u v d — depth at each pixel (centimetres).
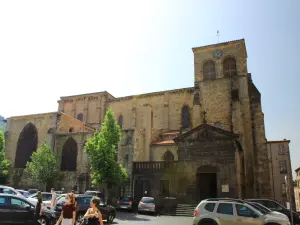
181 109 5638
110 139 3722
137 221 2586
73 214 1291
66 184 4519
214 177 3781
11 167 5116
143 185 3878
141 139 4762
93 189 4231
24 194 2791
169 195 3541
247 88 4938
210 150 3428
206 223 1716
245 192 3953
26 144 5238
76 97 6675
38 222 1803
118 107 6278
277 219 1591
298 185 8081
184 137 3606
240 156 3847
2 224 1683
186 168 3497
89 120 6391
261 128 4759
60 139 4881
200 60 5478
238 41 5234
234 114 4700
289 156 6197
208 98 5144
